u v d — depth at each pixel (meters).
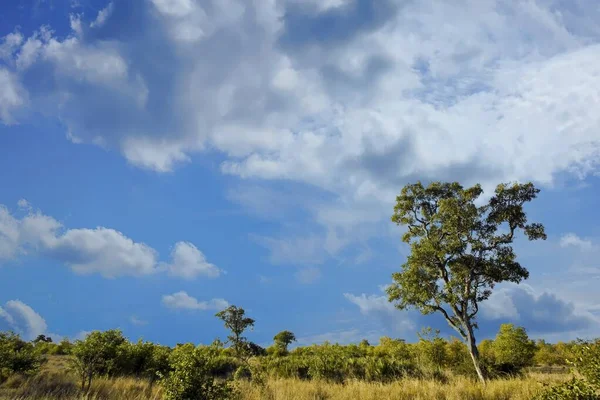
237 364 24.59
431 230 23.39
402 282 22.67
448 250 21.53
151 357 19.42
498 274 21.28
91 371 14.55
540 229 21.70
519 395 11.97
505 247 21.94
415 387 13.76
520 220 21.77
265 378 15.59
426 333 28.86
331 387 15.38
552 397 7.92
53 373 17.33
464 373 23.12
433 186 24.22
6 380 15.45
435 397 12.69
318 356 24.02
